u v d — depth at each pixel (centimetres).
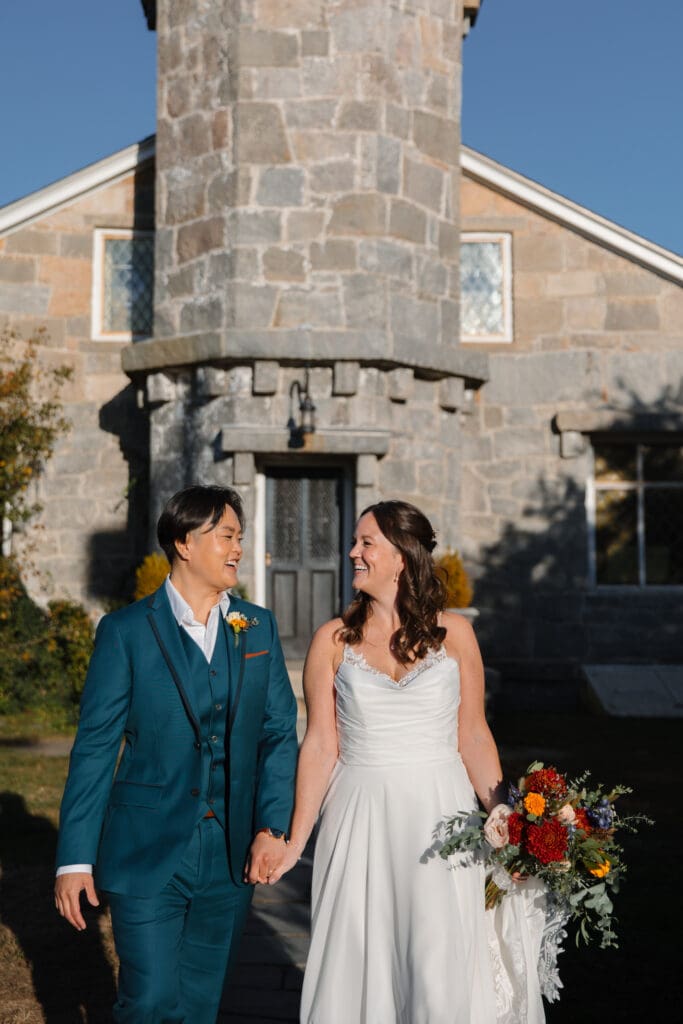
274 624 304
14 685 1052
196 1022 275
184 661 279
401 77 1023
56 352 1193
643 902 474
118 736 277
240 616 294
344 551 1074
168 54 1056
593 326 1197
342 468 1077
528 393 1202
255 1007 365
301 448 973
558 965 405
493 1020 281
